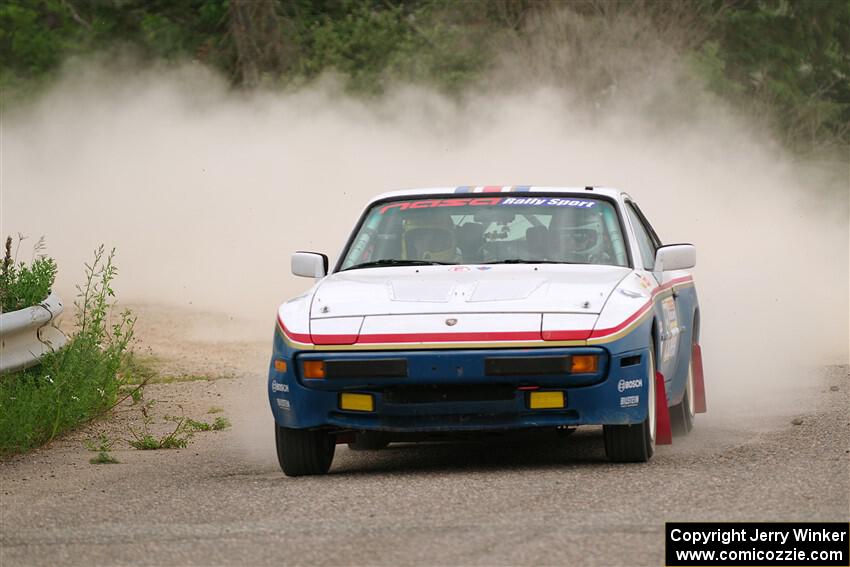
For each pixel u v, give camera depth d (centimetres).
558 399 2619
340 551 1956
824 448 2788
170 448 3428
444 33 11656
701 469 2569
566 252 3050
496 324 2636
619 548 1909
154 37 12294
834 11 12575
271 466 3011
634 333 2659
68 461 3200
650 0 11506
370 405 2661
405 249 3117
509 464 2817
